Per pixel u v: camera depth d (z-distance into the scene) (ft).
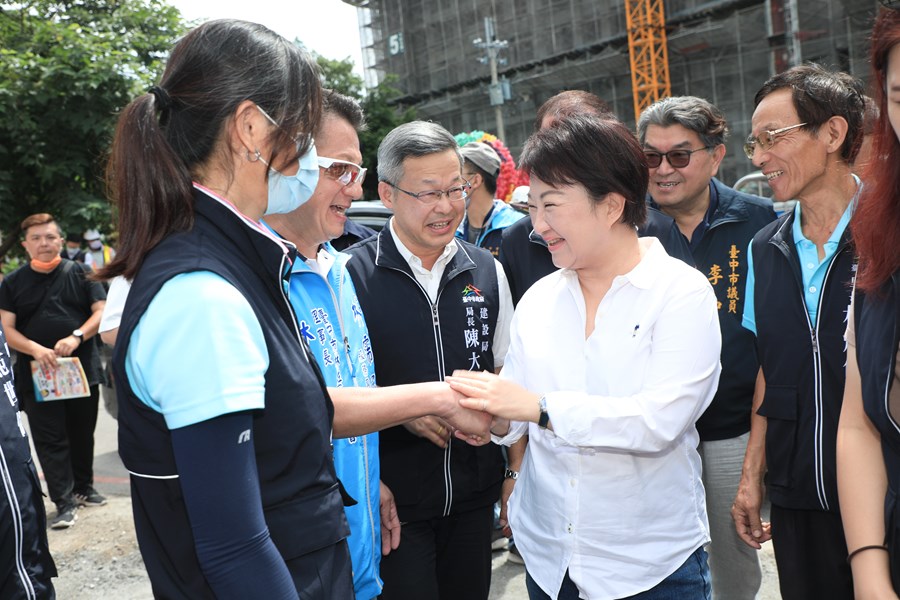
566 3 101.76
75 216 30.14
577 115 5.03
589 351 5.26
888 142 3.98
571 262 5.18
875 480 4.33
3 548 5.25
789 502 6.47
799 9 74.59
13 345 13.78
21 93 29.63
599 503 5.14
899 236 3.96
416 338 7.12
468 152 12.09
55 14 40.93
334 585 3.82
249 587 3.17
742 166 89.25
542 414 4.99
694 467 5.51
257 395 3.21
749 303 7.20
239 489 3.16
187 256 3.31
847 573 6.36
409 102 120.98
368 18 128.36
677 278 5.08
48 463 13.82
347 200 6.06
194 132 3.52
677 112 8.21
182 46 3.60
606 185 4.91
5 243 32.78
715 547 8.23
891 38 3.61
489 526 7.60
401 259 7.20
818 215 6.44
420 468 6.98
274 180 3.79
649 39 91.71
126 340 3.23
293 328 3.84
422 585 7.07
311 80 3.73
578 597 5.32
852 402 4.55
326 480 3.85
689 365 4.93
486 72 110.32
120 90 30.45
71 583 11.54
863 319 4.19
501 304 7.72
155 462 3.34
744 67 87.76
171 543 3.37
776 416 6.48
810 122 6.32
